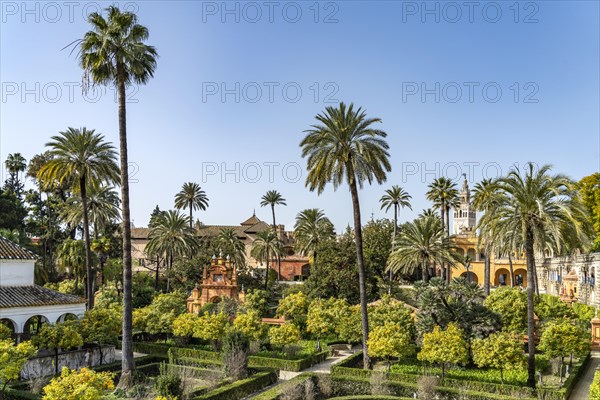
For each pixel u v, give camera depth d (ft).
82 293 196.13
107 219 201.87
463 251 318.24
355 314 135.23
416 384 92.58
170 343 136.98
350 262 206.80
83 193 141.18
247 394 93.45
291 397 87.86
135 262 323.78
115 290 194.08
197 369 103.91
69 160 136.15
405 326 120.67
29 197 261.65
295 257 312.09
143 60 109.29
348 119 114.11
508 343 91.91
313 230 252.62
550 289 264.52
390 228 233.14
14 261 113.39
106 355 120.67
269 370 105.19
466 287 115.55
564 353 99.66
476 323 111.24
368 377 99.50
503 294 132.46
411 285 248.93
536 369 105.60
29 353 78.13
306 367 115.96
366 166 114.62
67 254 190.60
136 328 146.92
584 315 162.71
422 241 171.12
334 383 97.35
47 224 247.70
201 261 240.12
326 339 148.36
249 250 335.88
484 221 98.07
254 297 183.73
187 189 302.66
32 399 78.43
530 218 92.79
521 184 92.99
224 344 108.78
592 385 70.03
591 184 206.49
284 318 165.17
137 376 97.81
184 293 215.72
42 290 116.57
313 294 201.57
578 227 86.28
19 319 105.81
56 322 110.73
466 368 107.45
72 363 110.73
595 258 175.42
